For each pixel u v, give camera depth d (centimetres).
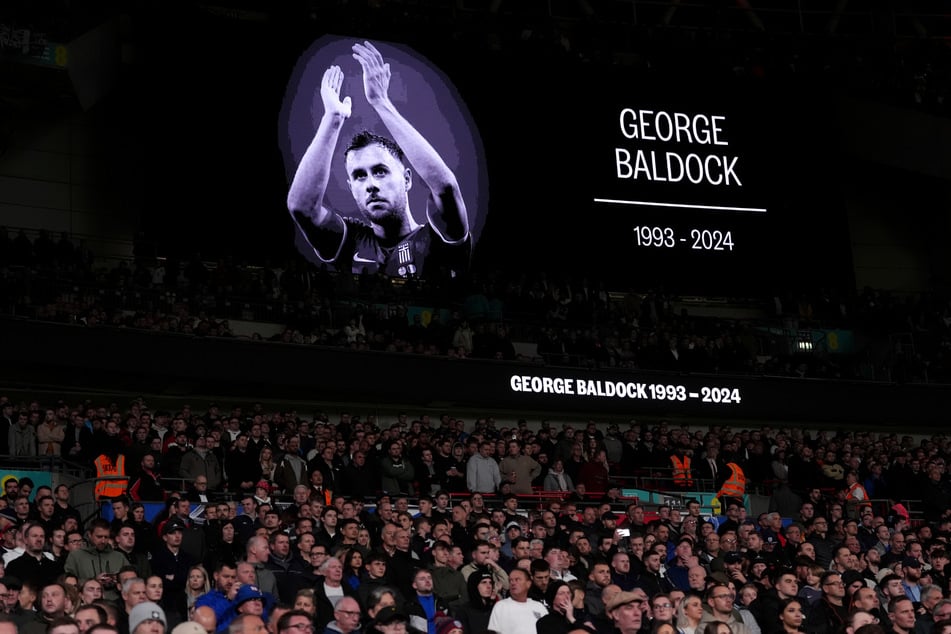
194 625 1446
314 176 4559
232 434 3384
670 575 2547
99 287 3975
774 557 2880
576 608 2097
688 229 4981
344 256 4547
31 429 3291
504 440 3669
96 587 1859
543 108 4909
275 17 4794
